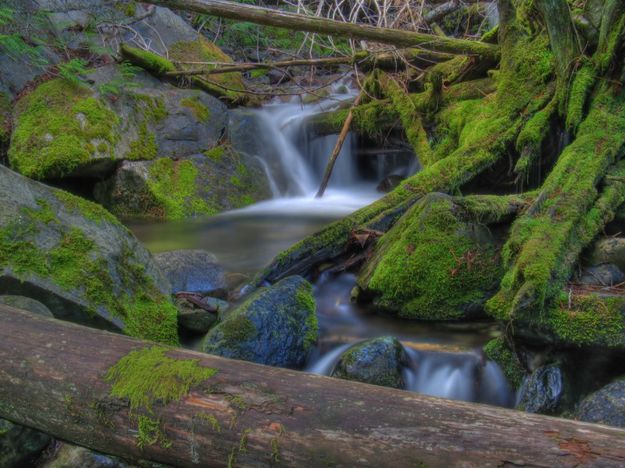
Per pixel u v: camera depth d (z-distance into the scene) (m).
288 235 6.24
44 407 2.01
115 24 7.89
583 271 3.67
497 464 1.54
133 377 1.93
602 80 5.14
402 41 6.34
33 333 2.15
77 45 7.80
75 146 6.43
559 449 1.54
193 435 1.81
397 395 1.78
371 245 4.77
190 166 7.30
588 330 3.02
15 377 2.04
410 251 4.08
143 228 6.48
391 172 8.20
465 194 5.61
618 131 4.70
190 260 4.33
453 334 3.72
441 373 3.40
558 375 3.02
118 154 6.79
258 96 8.97
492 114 5.80
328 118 8.15
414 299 3.99
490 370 3.36
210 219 6.94
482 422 1.64
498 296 3.36
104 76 7.27
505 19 6.04
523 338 3.21
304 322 3.65
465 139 5.93
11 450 2.24
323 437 1.69
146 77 7.73
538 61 5.68
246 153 7.95
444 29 9.95
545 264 3.30
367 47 8.34
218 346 3.35
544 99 5.51
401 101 7.15
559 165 4.42
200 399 1.84
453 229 4.12
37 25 7.39
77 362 2.02
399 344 3.41
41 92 6.88
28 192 3.33
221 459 1.78
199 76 8.17
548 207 3.99
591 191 4.13
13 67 7.18
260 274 4.46
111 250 3.50
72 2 8.00
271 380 1.87
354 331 3.82
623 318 3.00
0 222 3.07
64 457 2.30
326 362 3.57
